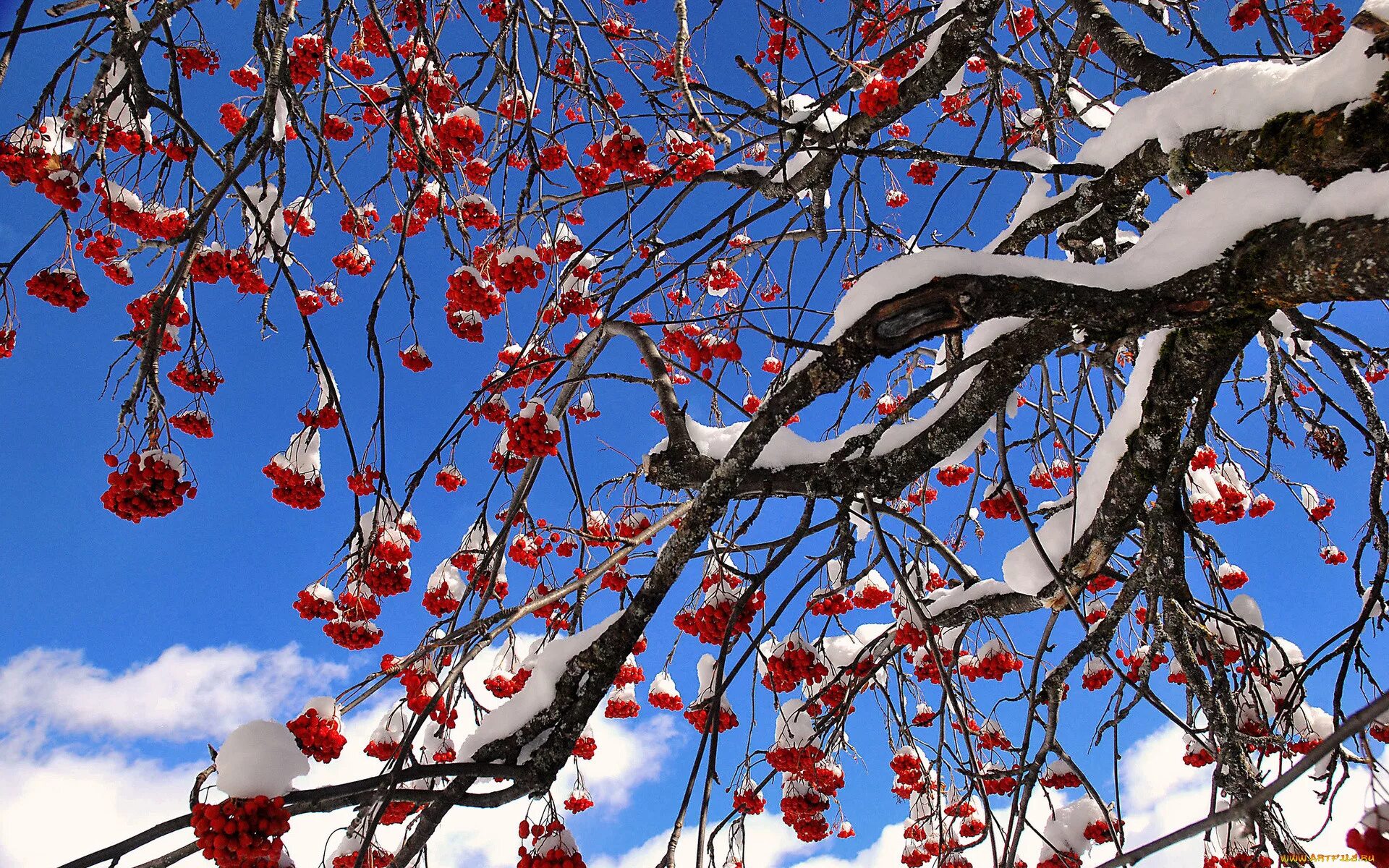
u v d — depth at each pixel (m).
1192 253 2.27
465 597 3.49
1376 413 3.18
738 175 4.23
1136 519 3.13
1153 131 2.86
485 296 3.14
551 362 3.13
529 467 4.00
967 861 4.35
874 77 3.23
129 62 2.92
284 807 2.27
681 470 3.51
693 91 4.32
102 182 3.29
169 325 3.74
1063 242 3.65
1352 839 1.67
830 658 4.34
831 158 3.93
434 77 3.69
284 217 3.52
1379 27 2.02
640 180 3.59
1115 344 2.50
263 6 3.07
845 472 2.98
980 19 3.17
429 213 4.05
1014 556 3.46
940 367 4.28
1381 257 1.84
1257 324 2.48
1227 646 3.67
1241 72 2.53
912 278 2.28
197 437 3.64
